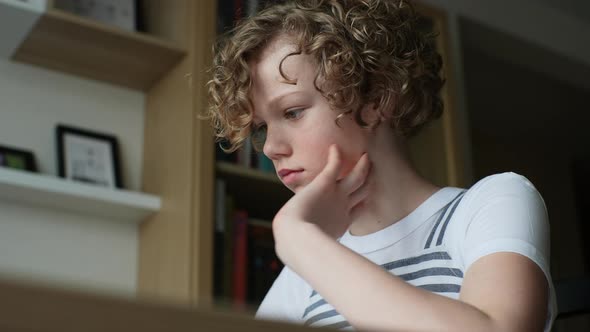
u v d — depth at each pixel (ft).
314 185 3.57
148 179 8.09
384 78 4.20
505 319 2.84
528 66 12.82
